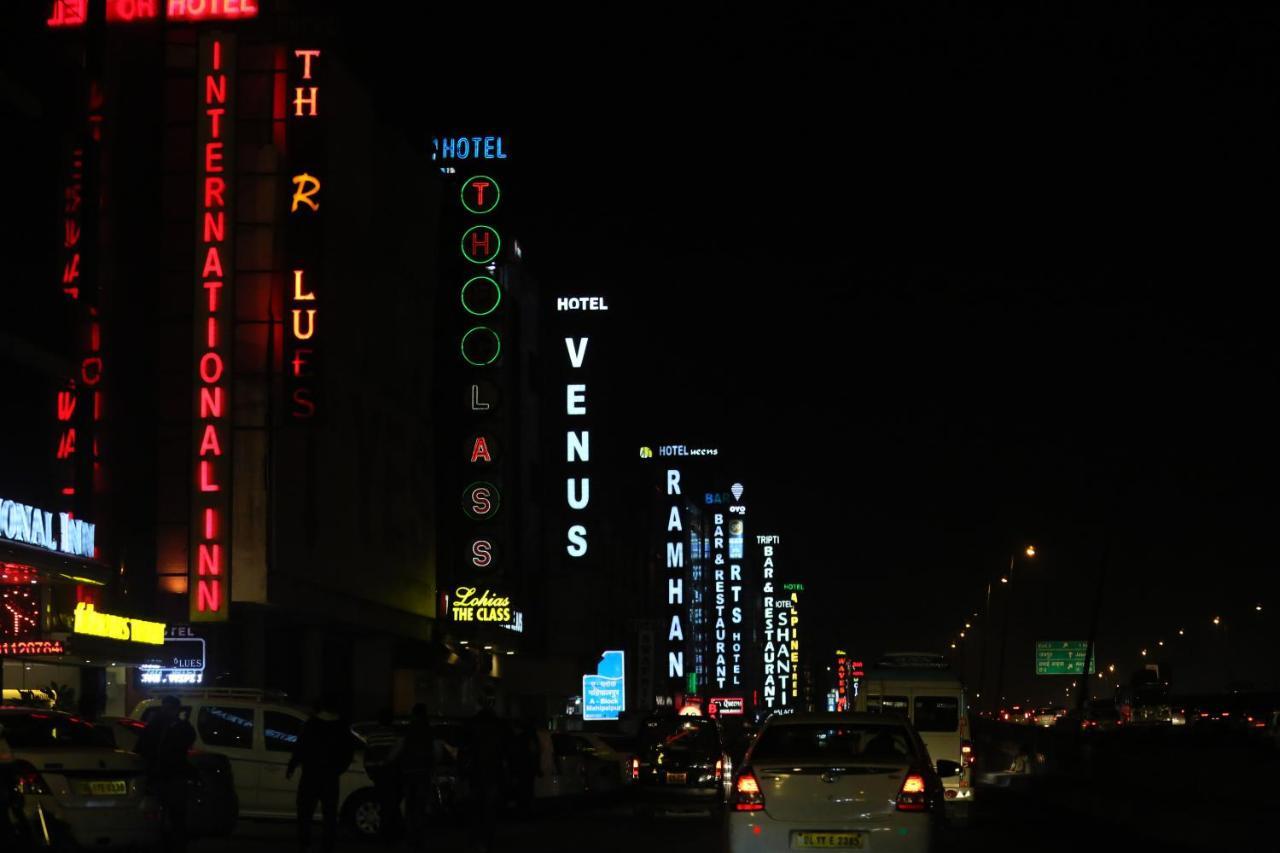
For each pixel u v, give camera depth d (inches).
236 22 1545.3
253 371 1504.7
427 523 2069.4
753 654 7204.7
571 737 1466.5
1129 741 2127.2
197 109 1471.5
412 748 797.2
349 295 1716.3
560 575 2844.5
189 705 991.6
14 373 1240.2
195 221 1471.5
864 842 547.8
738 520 6269.7
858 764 557.6
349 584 1727.4
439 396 2135.8
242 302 1514.5
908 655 1293.1
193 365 1488.7
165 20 1533.0
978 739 2647.6
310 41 1529.3
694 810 1209.4
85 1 1457.9
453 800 1083.9
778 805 554.6
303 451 1567.4
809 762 560.7
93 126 1471.5
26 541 1166.3
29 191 1269.7
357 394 1752.0
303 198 1493.6
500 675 2635.3
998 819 1275.8
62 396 1332.4
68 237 1331.2
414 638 2004.2
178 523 1482.5
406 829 874.1
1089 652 2596.0
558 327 2800.2
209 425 1461.6
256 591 1473.9
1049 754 1851.6
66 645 1232.8
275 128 1541.6
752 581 7637.8
